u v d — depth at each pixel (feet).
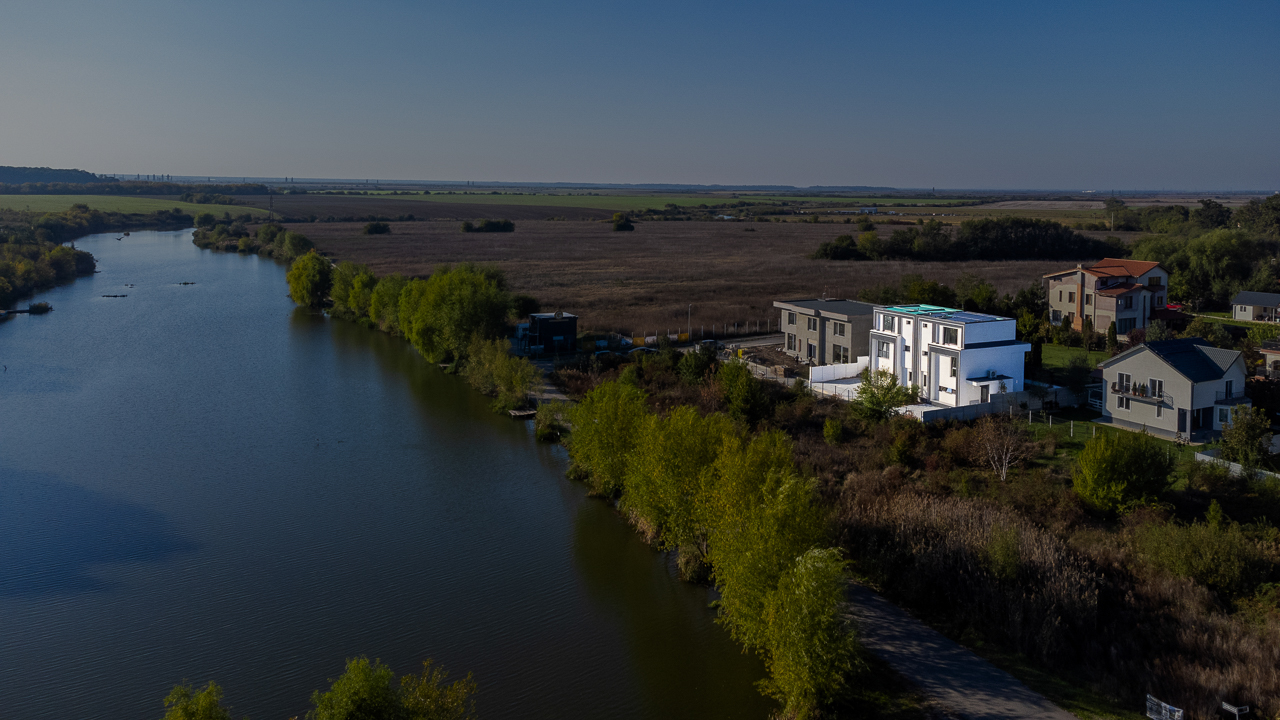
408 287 334.44
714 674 110.73
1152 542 120.88
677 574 139.64
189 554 147.95
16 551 148.97
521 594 133.08
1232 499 140.67
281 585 136.56
